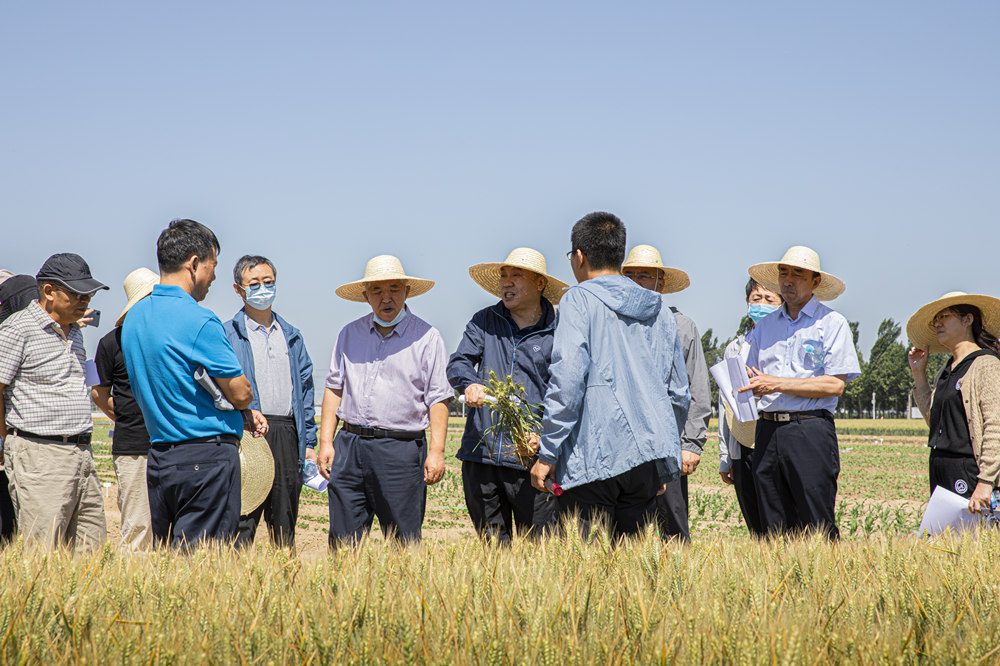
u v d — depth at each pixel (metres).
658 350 5.04
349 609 2.92
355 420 6.63
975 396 6.06
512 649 2.64
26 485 5.93
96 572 3.52
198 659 2.61
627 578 3.35
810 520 6.33
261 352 7.29
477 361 6.77
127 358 5.19
